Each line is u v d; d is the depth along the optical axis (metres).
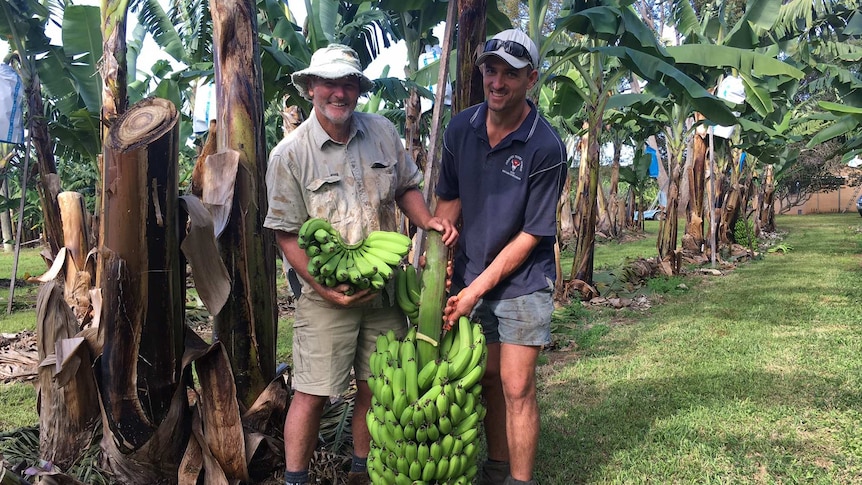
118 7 6.32
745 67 7.95
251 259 3.13
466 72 3.90
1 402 4.75
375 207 2.77
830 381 4.57
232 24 3.04
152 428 2.82
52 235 7.56
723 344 5.86
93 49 8.33
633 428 3.86
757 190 18.98
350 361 2.83
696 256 13.36
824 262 12.18
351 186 2.72
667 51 8.18
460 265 3.03
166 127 2.65
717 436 3.70
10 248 19.19
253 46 3.13
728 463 3.37
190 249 2.75
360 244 2.61
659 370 5.08
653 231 23.78
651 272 11.01
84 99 8.59
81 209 6.41
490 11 7.08
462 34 3.89
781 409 4.06
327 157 2.69
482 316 2.99
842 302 7.72
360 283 2.49
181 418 2.93
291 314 8.37
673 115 11.56
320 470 3.15
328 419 3.72
